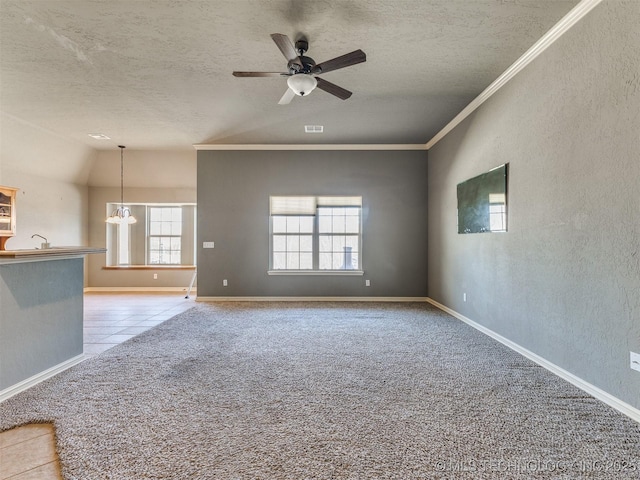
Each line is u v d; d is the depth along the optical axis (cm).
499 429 190
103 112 439
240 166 590
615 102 210
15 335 236
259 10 239
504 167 334
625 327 205
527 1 228
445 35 268
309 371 274
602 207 221
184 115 448
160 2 231
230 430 190
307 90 273
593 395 229
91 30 263
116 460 164
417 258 586
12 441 182
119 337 378
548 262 274
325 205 600
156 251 774
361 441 179
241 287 591
